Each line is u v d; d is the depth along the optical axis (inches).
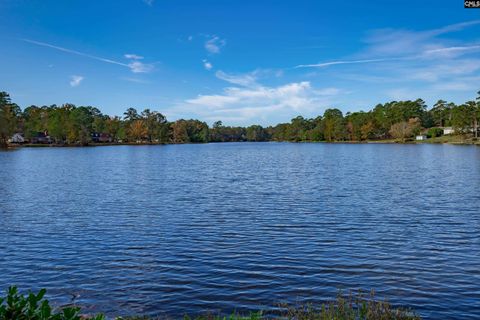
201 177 1841.8
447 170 2042.3
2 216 920.3
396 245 657.0
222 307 427.5
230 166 2539.4
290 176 1852.9
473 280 494.9
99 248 652.7
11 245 673.0
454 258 583.8
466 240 683.4
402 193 1256.8
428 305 425.7
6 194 1282.0
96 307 431.5
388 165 2425.0
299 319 378.0
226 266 557.6
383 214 917.2
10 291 205.9
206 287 482.3
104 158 3462.1
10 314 195.9
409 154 3550.7
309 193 1273.4
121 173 2049.7
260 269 543.8
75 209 1007.6
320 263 566.3
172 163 2851.9
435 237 706.2
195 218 887.7
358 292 461.1
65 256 610.9
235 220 863.1
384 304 410.6
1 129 4965.6
